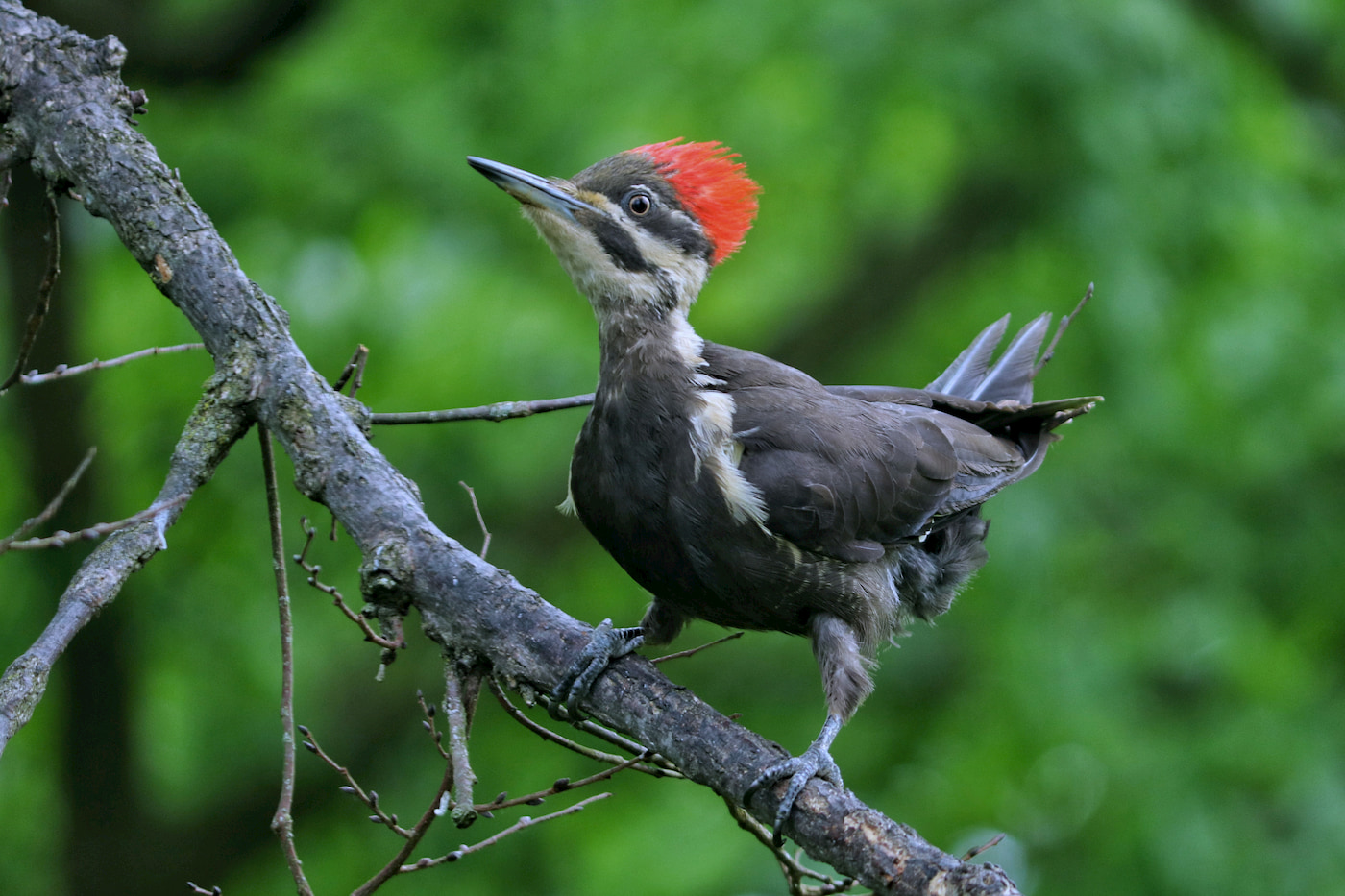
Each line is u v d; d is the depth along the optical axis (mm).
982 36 12469
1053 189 13195
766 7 13125
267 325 5953
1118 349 12773
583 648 5594
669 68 13508
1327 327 13820
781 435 6867
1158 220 13148
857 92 12914
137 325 13328
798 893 5902
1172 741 13273
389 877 5352
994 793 13891
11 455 12648
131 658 12570
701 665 14578
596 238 7273
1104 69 12508
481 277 14094
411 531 5582
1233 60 14023
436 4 13602
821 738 6359
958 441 7797
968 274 15234
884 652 14172
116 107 6344
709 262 7562
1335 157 14977
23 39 6359
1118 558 14727
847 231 15875
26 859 13195
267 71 13055
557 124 13367
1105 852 12938
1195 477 14031
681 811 14000
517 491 14164
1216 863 12188
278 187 13164
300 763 13445
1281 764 12844
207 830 13102
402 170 13258
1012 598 12695
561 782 5520
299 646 13594
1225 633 13578
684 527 6664
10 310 12305
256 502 12672
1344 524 14000
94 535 4672
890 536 7152
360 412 5980
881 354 15602
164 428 12945
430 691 13914
